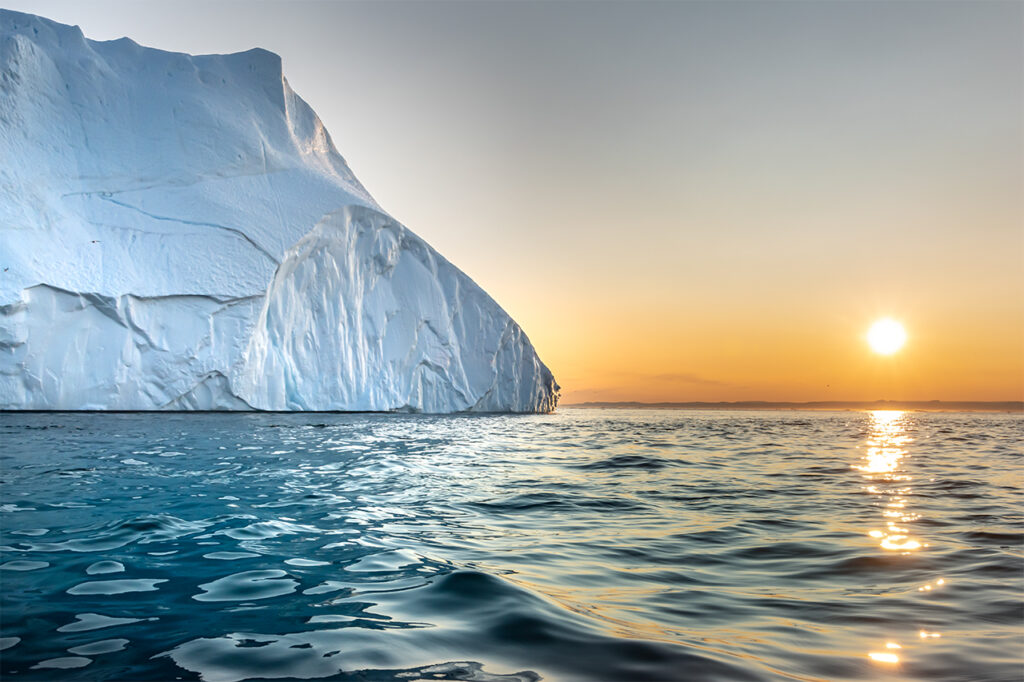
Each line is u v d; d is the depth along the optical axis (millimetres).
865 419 54750
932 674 2359
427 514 5840
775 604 3291
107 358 21984
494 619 2898
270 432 15234
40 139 25422
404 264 32656
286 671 2309
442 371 33281
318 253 28234
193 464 8789
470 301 35375
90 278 22375
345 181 33688
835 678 2312
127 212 25406
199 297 23875
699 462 11758
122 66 29438
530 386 40688
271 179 29016
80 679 2223
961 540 4969
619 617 3014
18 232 22125
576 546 4656
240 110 30672
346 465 9367
